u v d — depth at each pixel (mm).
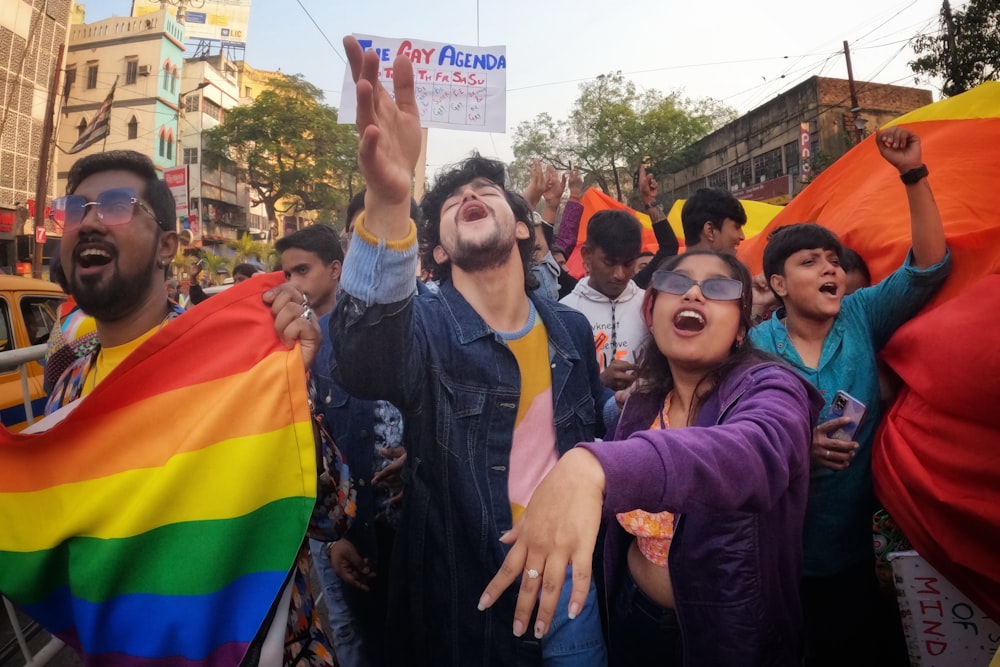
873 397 1906
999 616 1510
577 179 3822
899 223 2289
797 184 23031
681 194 31703
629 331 2949
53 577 1293
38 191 15250
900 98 22531
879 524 1938
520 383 1681
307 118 34031
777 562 1446
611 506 929
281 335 1410
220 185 35844
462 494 1585
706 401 1525
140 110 29266
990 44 13086
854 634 1938
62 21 21531
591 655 1670
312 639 1495
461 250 1693
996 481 1464
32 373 4062
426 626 1607
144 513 1239
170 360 1346
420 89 3797
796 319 2037
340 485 1702
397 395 1495
